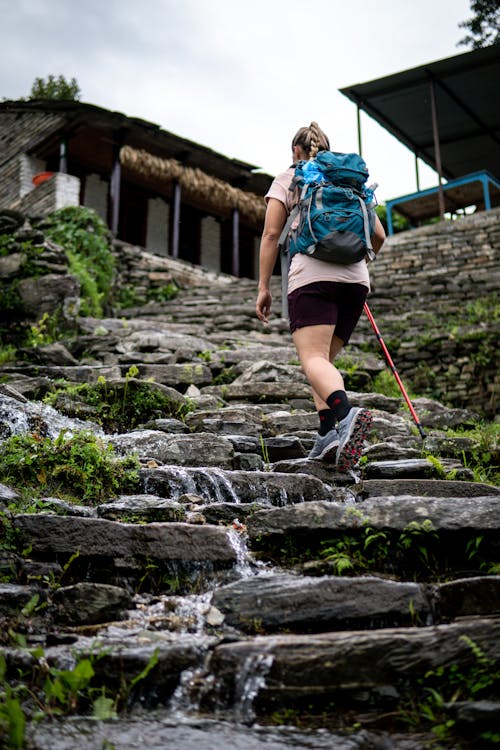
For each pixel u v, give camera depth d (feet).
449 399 31.55
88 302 32.96
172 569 9.59
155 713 7.07
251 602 8.59
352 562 9.65
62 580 9.32
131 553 9.59
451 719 6.73
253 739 6.46
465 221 40.22
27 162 55.01
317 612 8.37
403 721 6.84
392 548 9.83
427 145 54.70
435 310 36.52
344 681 7.23
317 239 11.72
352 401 20.44
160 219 63.82
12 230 32.86
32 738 6.40
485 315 33.88
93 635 8.11
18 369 21.13
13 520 9.68
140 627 8.34
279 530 10.12
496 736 6.30
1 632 8.04
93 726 6.69
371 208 12.28
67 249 37.14
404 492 11.73
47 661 7.49
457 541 9.80
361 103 48.57
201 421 16.66
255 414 18.08
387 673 7.28
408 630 7.58
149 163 51.49
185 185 53.72
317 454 13.11
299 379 22.76
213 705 7.21
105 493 12.04
